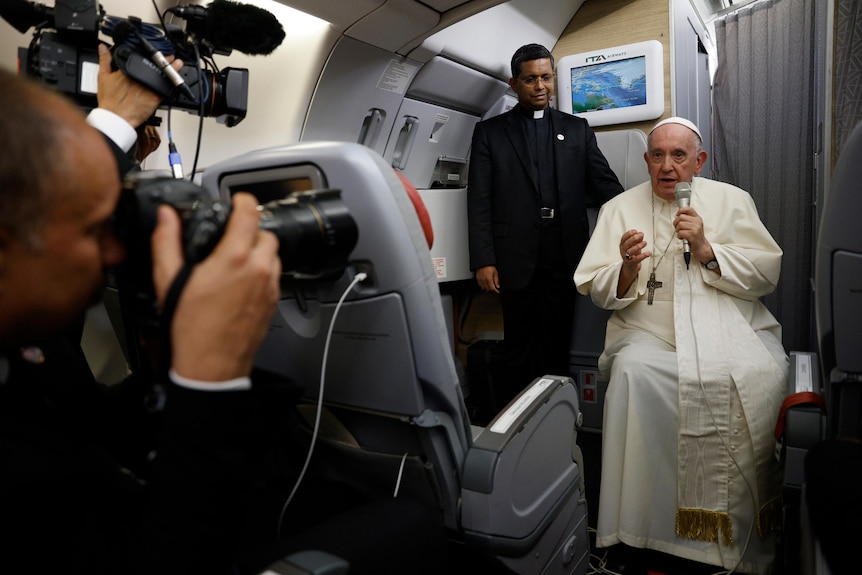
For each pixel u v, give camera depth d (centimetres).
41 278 53
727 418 211
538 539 140
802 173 379
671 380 219
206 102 161
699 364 216
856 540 72
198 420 59
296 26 242
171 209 61
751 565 207
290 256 73
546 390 144
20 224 50
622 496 217
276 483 148
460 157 399
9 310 53
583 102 364
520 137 331
